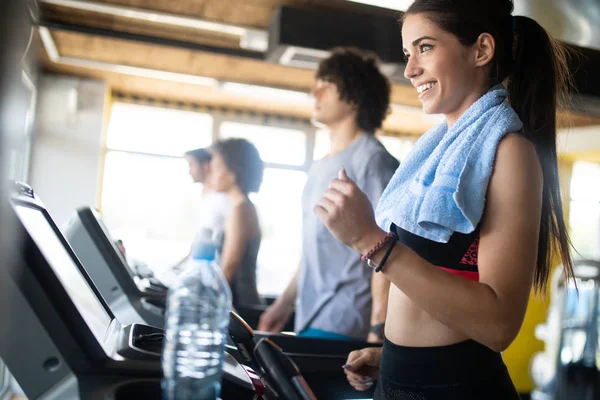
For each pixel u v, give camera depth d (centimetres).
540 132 103
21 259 72
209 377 82
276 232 868
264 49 481
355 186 87
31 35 49
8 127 43
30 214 91
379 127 204
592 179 783
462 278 85
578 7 279
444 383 94
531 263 86
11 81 43
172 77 655
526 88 104
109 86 742
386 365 103
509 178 89
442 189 92
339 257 189
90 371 75
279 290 805
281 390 72
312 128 885
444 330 95
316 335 189
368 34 383
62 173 685
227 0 403
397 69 389
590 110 371
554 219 105
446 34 100
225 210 280
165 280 304
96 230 216
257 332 170
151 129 805
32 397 74
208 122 837
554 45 109
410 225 98
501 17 101
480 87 103
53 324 74
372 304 187
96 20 470
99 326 95
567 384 444
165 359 84
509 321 82
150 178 802
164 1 414
